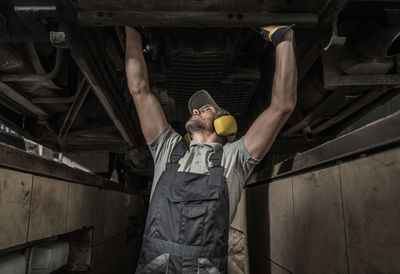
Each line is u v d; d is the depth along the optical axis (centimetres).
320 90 242
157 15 131
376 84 198
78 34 155
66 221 166
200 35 174
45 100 271
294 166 120
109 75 217
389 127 65
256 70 213
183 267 113
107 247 257
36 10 125
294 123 304
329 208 94
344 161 86
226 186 127
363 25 180
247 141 140
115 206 289
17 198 114
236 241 258
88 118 352
